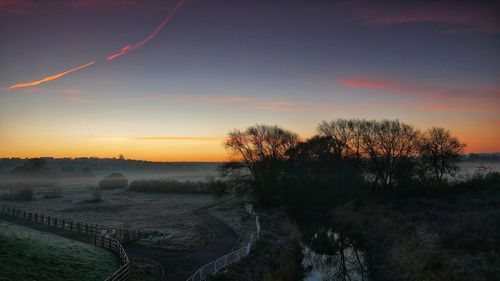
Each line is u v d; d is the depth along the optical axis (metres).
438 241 33.16
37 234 34.53
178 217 55.09
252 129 67.50
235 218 52.53
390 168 63.72
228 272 24.81
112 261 27.55
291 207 64.56
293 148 69.38
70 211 64.88
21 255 23.42
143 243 35.03
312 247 41.91
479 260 27.20
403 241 36.59
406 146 63.06
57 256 25.28
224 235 39.59
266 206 65.38
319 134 70.94
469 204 47.06
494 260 26.73
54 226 44.00
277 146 67.88
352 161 68.06
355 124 68.00
